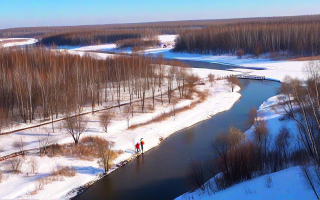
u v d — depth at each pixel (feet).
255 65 324.60
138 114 160.04
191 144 130.11
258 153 91.20
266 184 73.10
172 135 142.41
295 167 79.97
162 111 166.71
